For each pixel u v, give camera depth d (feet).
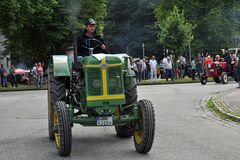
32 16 140.15
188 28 154.10
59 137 32.12
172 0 248.32
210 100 67.41
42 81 140.46
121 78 33.37
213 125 45.78
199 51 238.89
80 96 34.68
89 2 167.94
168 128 44.19
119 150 34.35
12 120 52.95
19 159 31.86
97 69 33.06
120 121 32.68
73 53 37.99
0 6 126.41
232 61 111.75
